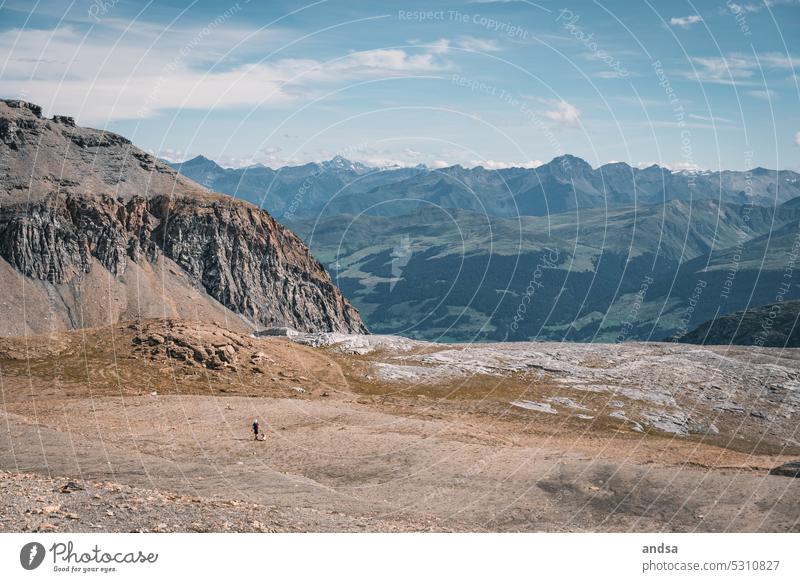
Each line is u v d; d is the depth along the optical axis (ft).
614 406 308.19
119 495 119.14
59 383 268.82
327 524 114.52
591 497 140.36
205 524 103.86
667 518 127.24
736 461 197.98
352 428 210.38
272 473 157.99
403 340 433.89
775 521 121.90
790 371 370.53
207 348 321.32
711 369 374.63
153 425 206.69
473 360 382.42
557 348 420.36
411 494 144.56
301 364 342.03
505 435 221.87
